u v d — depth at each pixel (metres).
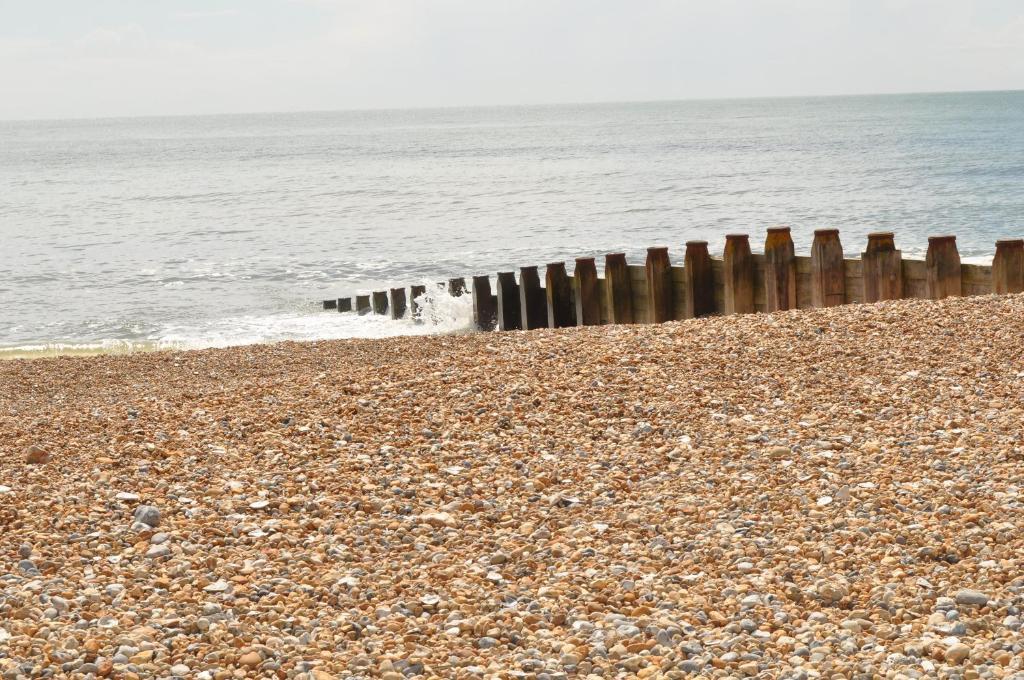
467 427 8.31
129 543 6.05
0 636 4.69
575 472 7.34
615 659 4.70
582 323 17.69
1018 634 4.73
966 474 6.79
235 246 38.44
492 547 6.16
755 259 15.51
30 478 7.08
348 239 39.38
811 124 164.12
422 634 4.98
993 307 11.43
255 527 6.33
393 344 15.65
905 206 42.19
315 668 4.55
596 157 94.25
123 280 30.66
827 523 6.25
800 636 4.86
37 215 53.50
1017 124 130.75
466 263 32.03
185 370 14.47
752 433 8.00
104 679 4.34
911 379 9.03
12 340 22.23
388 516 6.59
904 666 4.48
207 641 4.80
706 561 5.84
